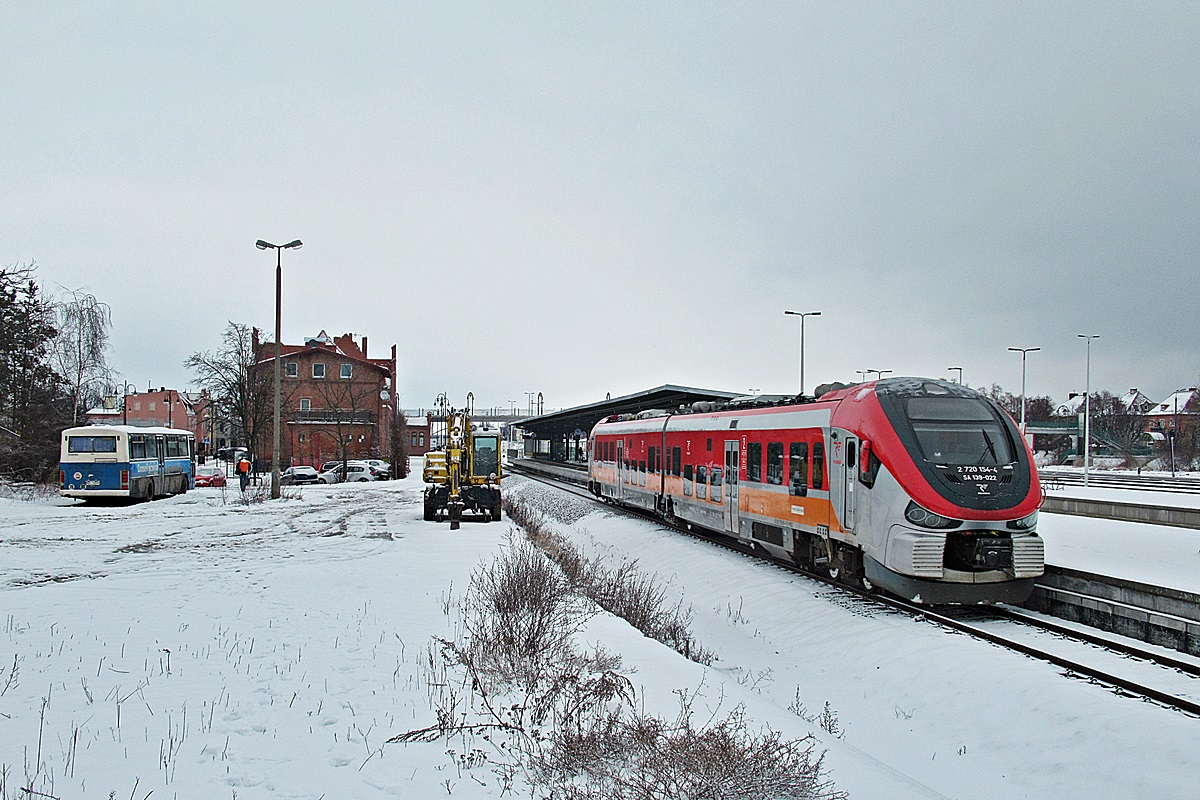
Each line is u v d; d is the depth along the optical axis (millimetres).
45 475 36688
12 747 5422
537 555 13789
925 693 8875
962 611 11867
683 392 26000
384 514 25000
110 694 6672
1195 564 13594
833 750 6648
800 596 13250
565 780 5348
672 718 6652
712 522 19031
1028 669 8602
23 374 35688
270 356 61906
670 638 11055
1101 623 10781
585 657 8109
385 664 7828
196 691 6816
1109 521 21234
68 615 9789
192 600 10898
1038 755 7141
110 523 22203
